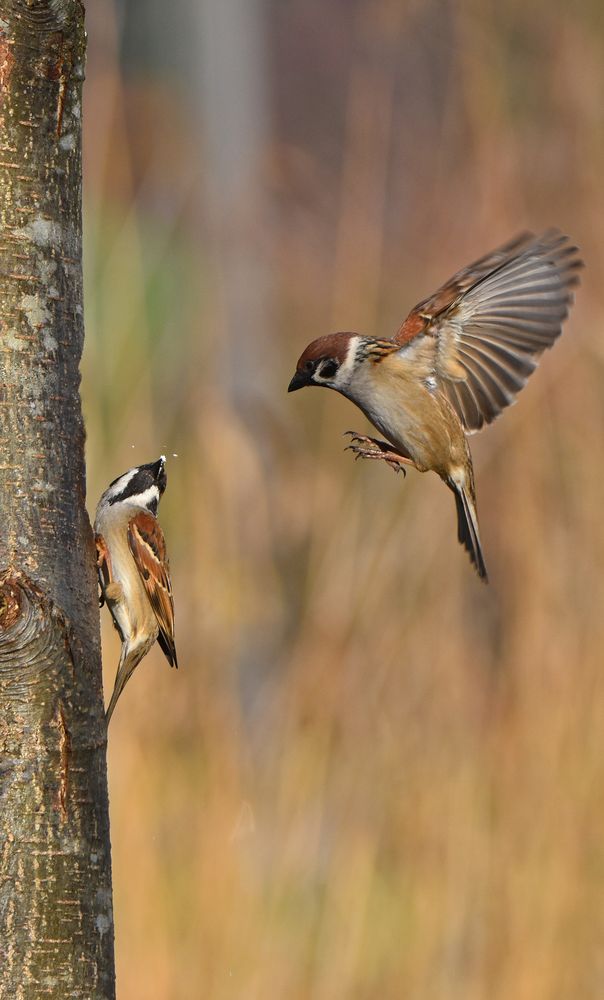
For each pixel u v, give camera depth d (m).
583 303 12.05
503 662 11.07
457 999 10.03
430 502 11.51
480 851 10.44
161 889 9.77
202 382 12.58
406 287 13.45
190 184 15.05
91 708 4.86
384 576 11.27
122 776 9.97
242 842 10.12
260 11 18.92
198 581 10.71
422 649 11.05
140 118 15.83
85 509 5.06
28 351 4.89
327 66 20.23
